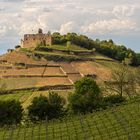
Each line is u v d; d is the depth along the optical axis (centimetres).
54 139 6325
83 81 11344
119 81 11456
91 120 6969
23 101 17025
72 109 10050
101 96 10812
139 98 8362
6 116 9650
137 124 6147
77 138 6175
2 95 18575
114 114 6894
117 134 5916
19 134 6794
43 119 9881
